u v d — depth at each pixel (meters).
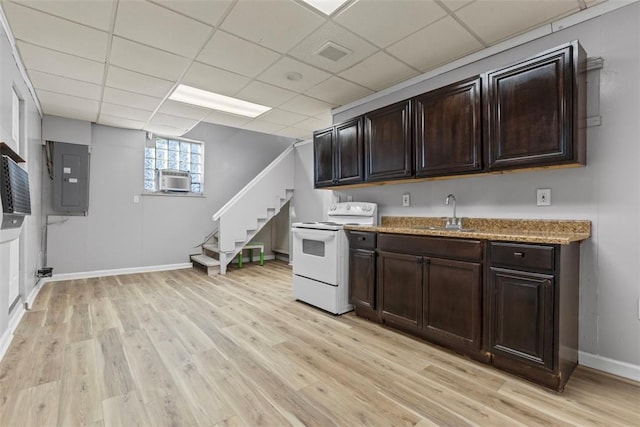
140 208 5.17
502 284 1.94
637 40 1.91
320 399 1.69
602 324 2.00
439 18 2.20
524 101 2.07
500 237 1.95
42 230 4.33
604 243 2.00
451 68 2.86
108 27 2.29
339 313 3.09
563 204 2.18
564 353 1.80
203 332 2.64
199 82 3.27
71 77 3.12
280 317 3.03
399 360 2.14
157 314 3.09
